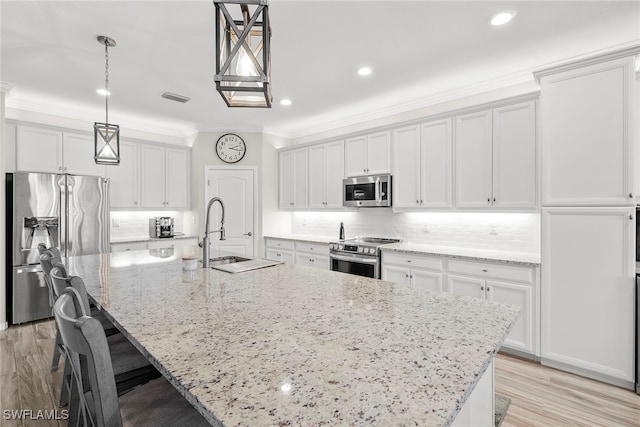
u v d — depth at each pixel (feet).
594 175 7.36
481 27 7.61
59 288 4.18
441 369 2.46
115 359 4.51
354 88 11.34
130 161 14.71
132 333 3.19
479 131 9.88
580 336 7.55
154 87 11.18
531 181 8.84
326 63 9.43
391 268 11.09
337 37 8.05
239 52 4.06
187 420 3.00
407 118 12.93
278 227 17.25
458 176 10.34
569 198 7.68
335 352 2.76
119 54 8.80
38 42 8.18
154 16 7.16
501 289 8.71
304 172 15.71
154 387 3.51
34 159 11.89
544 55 8.93
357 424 1.81
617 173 7.09
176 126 16.29
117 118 14.69
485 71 9.94
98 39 8.02
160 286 5.21
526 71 9.74
